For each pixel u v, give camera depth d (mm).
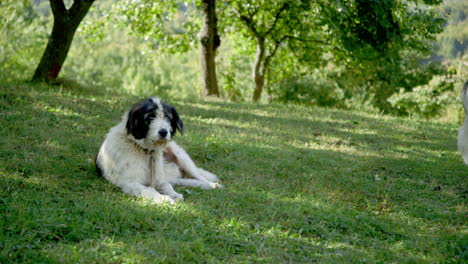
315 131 10648
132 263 3426
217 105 13273
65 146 7273
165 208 4828
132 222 4293
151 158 5977
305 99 26891
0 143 6973
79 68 37156
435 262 3998
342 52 20188
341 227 4863
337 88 26797
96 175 6156
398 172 7699
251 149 8156
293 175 7000
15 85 11789
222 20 21250
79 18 13227
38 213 4270
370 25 15820
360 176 7316
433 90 20578
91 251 3537
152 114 5855
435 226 5227
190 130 9438
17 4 21000
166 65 44875
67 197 4988
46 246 3645
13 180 5328
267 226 4652
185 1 17969
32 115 9086
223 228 4422
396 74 25672
